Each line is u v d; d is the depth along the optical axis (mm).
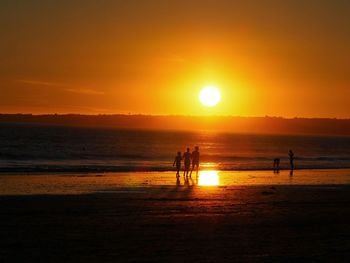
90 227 22156
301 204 30828
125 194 35281
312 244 19391
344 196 35656
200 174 57156
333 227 23016
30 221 23375
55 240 19484
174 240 19781
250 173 60688
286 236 20828
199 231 21609
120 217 24875
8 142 141875
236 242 19562
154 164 73125
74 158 85938
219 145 195875
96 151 111188
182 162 72312
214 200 32219
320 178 54875
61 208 27578
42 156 87000
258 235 20938
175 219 24484
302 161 94062
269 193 36469
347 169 72688
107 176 51562
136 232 21203
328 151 162625
